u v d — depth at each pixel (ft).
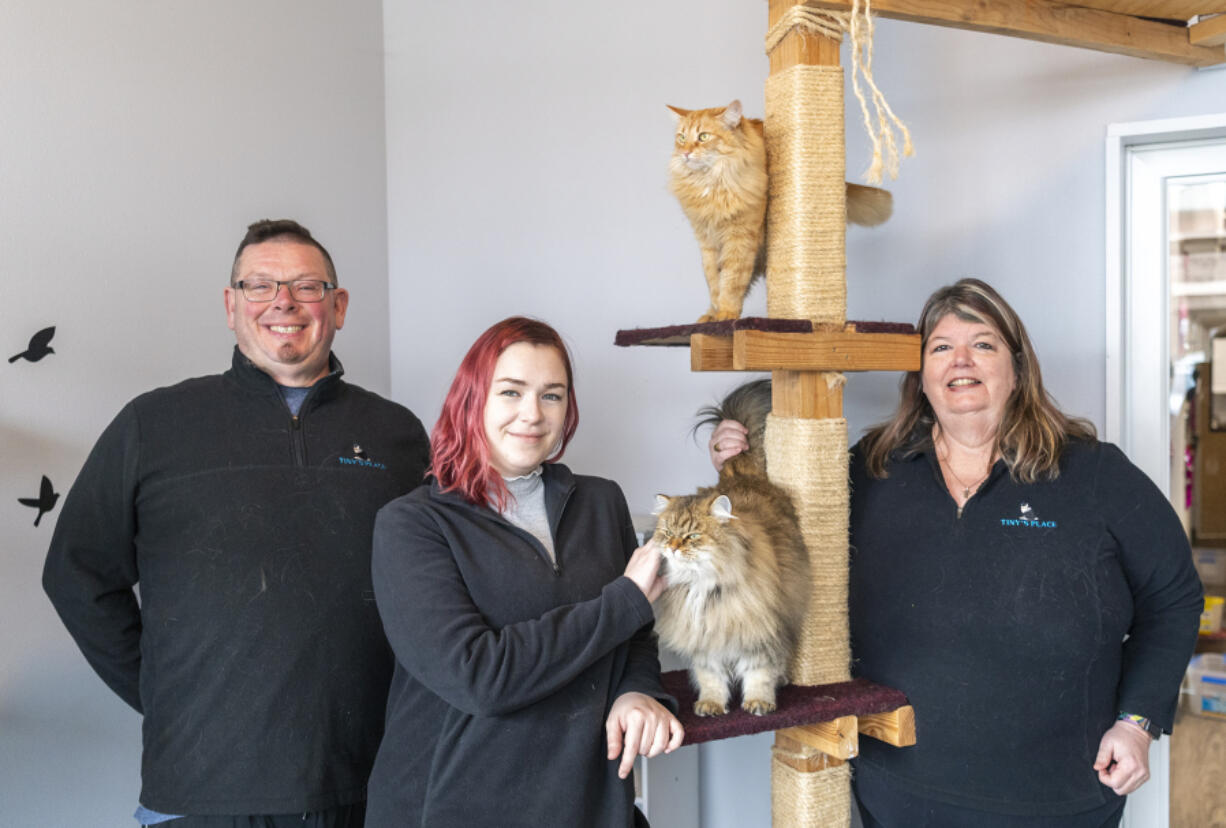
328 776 5.20
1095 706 5.42
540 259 9.45
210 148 7.62
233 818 5.05
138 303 6.94
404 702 4.45
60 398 6.35
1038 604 5.39
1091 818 5.38
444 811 4.06
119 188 6.81
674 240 9.03
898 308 8.43
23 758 6.08
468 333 9.69
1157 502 5.55
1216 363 7.95
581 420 9.34
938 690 5.53
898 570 5.83
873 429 6.59
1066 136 7.72
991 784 5.40
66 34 6.43
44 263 6.26
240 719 5.06
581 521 4.83
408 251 9.89
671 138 9.00
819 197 5.26
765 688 4.81
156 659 5.27
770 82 5.47
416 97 9.80
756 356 4.75
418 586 4.16
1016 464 5.64
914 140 8.30
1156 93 7.38
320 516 5.45
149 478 5.33
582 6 9.29
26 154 6.15
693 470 9.11
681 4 9.00
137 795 6.86
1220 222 7.79
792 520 5.25
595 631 4.15
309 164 8.75
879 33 8.41
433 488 4.60
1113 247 7.52
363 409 6.04
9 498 6.02
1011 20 5.82
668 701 4.50
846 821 5.39
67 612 5.42
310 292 5.69
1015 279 7.95
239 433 5.49
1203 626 8.15
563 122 9.36
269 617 5.17
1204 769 8.11
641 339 5.49
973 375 5.68
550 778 4.15
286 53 8.48
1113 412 7.58
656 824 8.14
